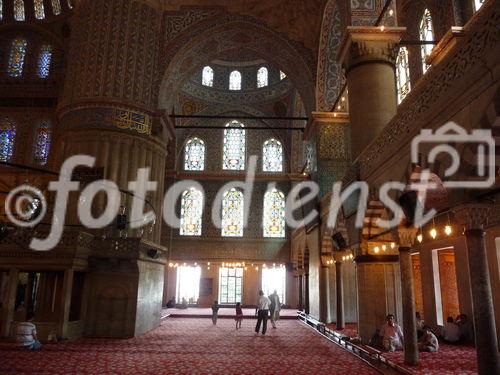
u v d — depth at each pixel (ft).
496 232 32.60
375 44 35.37
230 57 88.69
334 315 51.16
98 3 52.39
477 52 15.28
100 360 26.99
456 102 16.93
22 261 35.09
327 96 55.52
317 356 29.60
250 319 60.95
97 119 49.08
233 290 82.99
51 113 69.21
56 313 39.11
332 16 51.24
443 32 39.19
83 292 37.83
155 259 43.96
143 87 52.29
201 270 82.74
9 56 72.13
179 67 59.16
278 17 57.36
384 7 34.68
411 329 25.16
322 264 51.37
